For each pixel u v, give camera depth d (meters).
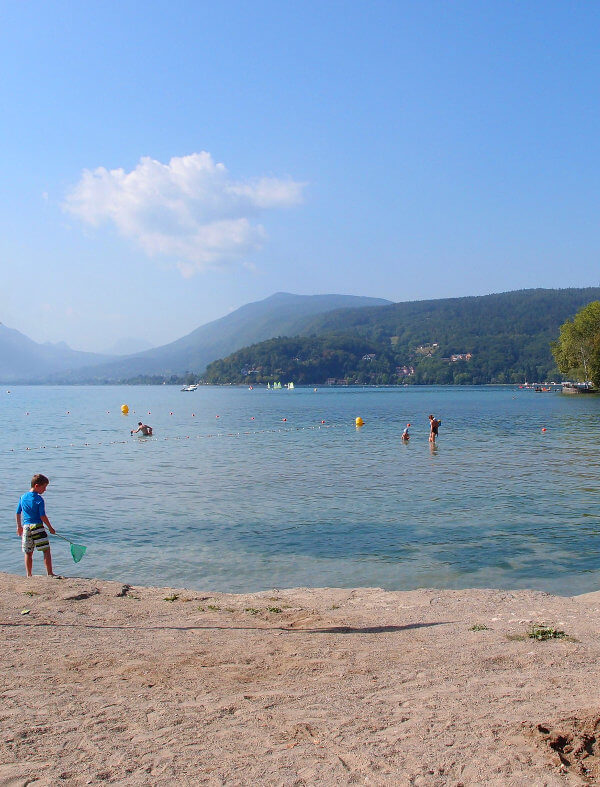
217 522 18.70
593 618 9.68
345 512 19.98
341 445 42.38
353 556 15.07
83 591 11.05
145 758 4.96
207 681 6.73
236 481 26.69
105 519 19.14
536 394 155.75
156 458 35.69
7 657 7.53
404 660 7.48
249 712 5.85
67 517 19.45
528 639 8.41
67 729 5.49
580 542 16.09
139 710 5.90
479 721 5.52
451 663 7.33
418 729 5.40
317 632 8.86
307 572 13.86
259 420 71.25
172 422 68.88
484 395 150.38
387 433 52.03
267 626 9.21
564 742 5.03
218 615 9.88
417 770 4.71
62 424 65.88
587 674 6.85
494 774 4.61
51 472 29.91
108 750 5.09
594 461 32.28
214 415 82.19
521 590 12.05
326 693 6.35
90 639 8.36
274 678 6.83
